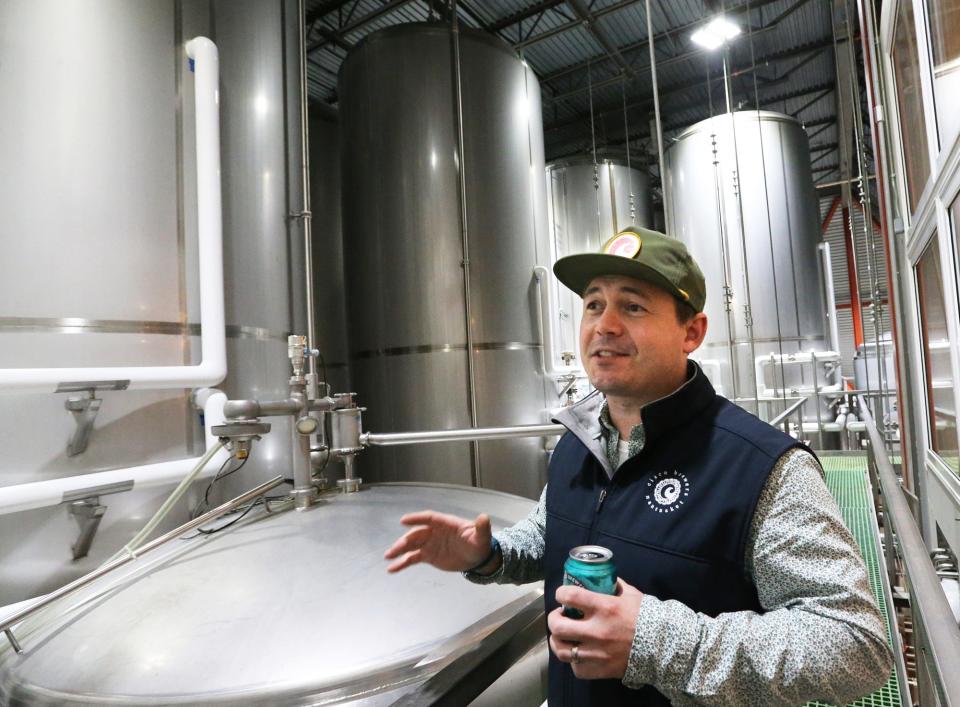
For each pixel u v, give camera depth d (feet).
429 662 2.97
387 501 5.24
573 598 2.14
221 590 3.46
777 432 2.56
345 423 5.75
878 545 7.34
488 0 15.56
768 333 14.88
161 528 5.83
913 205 5.47
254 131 7.31
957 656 1.88
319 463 5.34
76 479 4.72
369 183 11.91
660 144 8.76
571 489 3.13
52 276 5.28
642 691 2.52
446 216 11.43
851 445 16.34
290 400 4.93
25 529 4.94
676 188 16.57
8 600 4.86
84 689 2.85
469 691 2.68
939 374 4.69
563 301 18.31
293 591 3.43
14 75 5.17
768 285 14.93
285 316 7.79
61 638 3.34
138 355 5.77
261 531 4.38
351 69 12.34
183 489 4.19
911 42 4.69
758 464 2.42
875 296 11.01
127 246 5.74
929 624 2.14
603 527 2.79
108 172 5.63
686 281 2.83
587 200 19.10
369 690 2.80
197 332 6.27
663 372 2.85
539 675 3.74
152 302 5.90
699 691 2.00
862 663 1.98
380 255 11.73
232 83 7.00
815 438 14.79
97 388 4.92
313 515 4.72
